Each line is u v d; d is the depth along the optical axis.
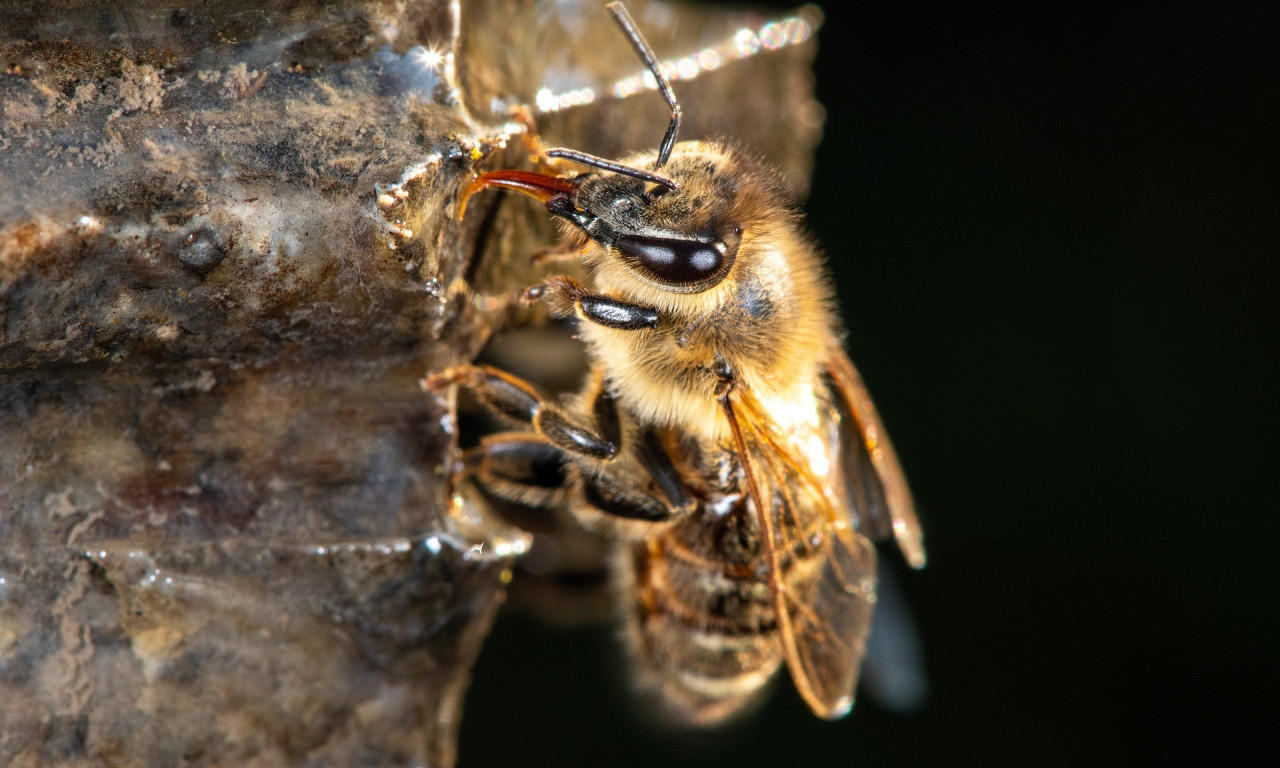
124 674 0.08
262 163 0.08
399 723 0.08
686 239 0.08
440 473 0.08
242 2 0.08
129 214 0.08
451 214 0.08
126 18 0.08
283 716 0.08
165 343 0.08
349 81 0.08
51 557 0.08
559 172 0.08
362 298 0.08
